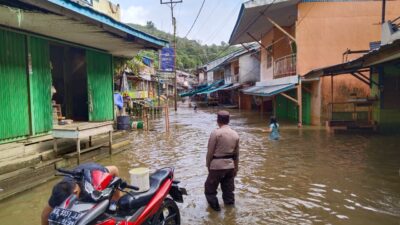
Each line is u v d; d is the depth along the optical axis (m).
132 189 3.98
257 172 7.93
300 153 10.20
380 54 9.52
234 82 39.16
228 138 5.52
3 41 7.77
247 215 5.27
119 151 10.78
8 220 5.21
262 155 10.02
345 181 7.02
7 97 7.84
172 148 11.59
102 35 9.62
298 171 7.95
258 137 13.96
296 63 17.66
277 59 21.61
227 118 5.66
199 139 13.94
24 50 8.41
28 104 8.49
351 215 5.18
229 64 42.81
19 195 6.32
